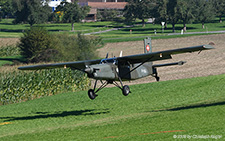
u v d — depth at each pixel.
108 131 53.66
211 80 117.00
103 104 96.62
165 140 43.81
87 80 141.50
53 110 94.31
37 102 112.62
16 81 120.81
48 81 130.00
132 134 49.28
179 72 169.38
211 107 67.25
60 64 73.00
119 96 106.81
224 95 88.12
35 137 54.56
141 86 122.81
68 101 107.81
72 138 50.62
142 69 76.44
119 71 68.94
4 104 119.00
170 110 72.00
